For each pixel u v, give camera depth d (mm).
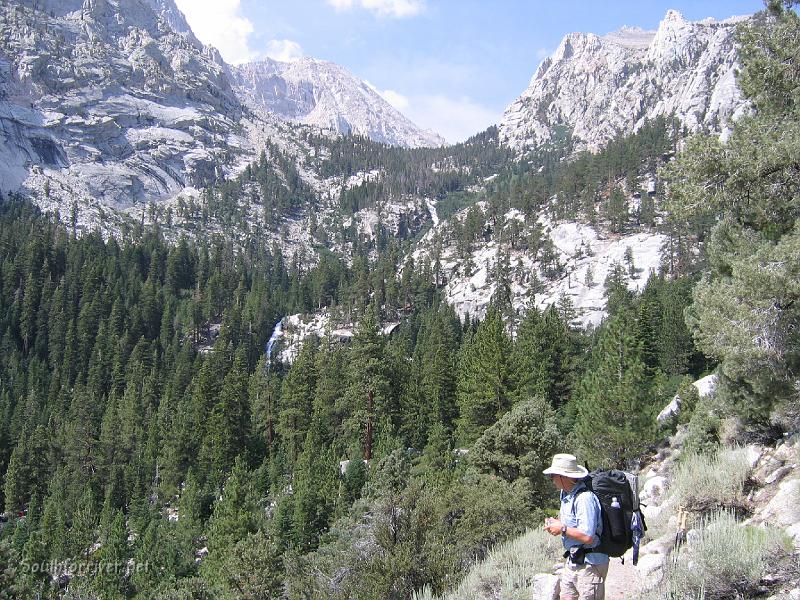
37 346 124500
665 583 8305
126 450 80562
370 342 64312
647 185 174875
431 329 110750
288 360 137625
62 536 54188
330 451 61062
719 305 14898
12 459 75375
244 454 71188
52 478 76500
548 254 157375
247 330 142375
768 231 15367
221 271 182500
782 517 9328
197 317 146250
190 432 77312
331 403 75750
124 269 162875
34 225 182875
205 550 52188
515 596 9977
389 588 14148
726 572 7602
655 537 10984
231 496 47156
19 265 144875
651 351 56875
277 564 26219
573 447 33062
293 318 158125
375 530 15711
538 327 65938
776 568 7516
